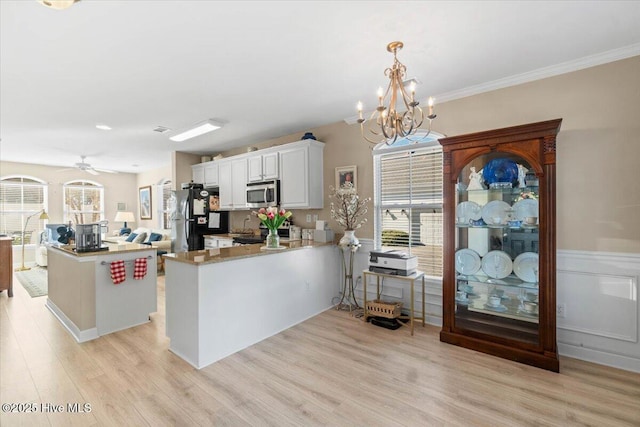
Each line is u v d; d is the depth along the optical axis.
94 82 2.74
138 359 2.57
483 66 2.57
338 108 3.55
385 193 3.73
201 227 5.59
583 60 2.46
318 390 2.12
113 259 3.18
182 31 1.99
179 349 2.64
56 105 3.30
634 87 2.33
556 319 2.51
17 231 7.14
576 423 1.77
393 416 1.85
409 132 2.02
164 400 2.01
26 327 3.26
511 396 2.03
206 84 2.83
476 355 2.61
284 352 2.69
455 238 2.85
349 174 3.96
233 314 2.71
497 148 2.57
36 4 1.68
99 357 2.60
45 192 7.51
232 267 2.71
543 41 2.19
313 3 1.73
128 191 8.83
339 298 4.08
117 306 3.20
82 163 6.27
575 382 2.19
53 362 2.50
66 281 3.32
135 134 4.55
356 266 3.94
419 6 1.77
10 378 2.26
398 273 3.16
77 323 3.01
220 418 1.84
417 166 3.48
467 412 1.88
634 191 2.33
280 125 4.21
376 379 2.25
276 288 3.15
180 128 4.23
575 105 2.55
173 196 5.86
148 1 1.68
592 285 2.49
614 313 2.41
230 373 2.35
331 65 2.50
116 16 1.81
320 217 4.30
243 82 2.80
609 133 2.42
